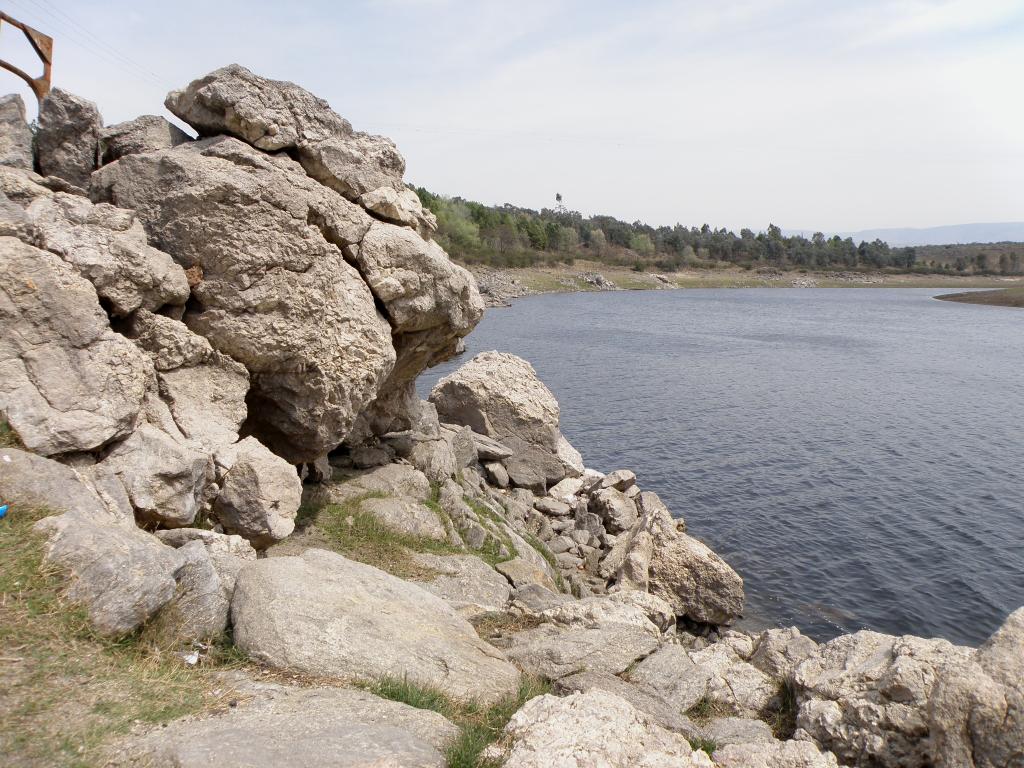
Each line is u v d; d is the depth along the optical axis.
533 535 20.22
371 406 17.22
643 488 29.53
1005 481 30.53
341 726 6.41
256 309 12.36
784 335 84.38
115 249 10.80
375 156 15.60
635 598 13.28
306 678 7.57
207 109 13.34
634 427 39.91
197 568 8.14
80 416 9.39
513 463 24.31
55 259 9.89
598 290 153.50
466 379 24.64
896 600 20.38
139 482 9.59
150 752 5.68
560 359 63.28
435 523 15.45
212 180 11.85
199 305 12.27
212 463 11.02
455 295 15.88
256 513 11.11
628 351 68.94
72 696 6.16
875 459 33.72
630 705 7.50
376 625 8.55
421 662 8.25
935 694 7.43
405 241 14.63
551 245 186.38
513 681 8.63
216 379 12.05
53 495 8.20
